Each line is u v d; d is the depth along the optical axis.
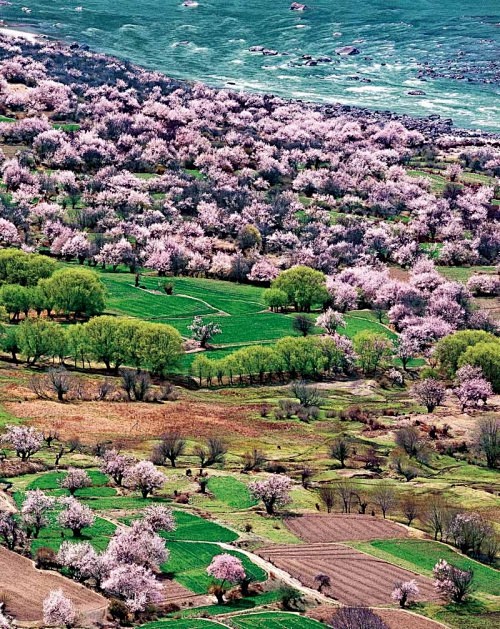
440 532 174.00
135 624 124.38
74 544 140.62
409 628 131.00
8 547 143.88
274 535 164.88
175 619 127.25
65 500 154.00
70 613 120.19
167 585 138.50
